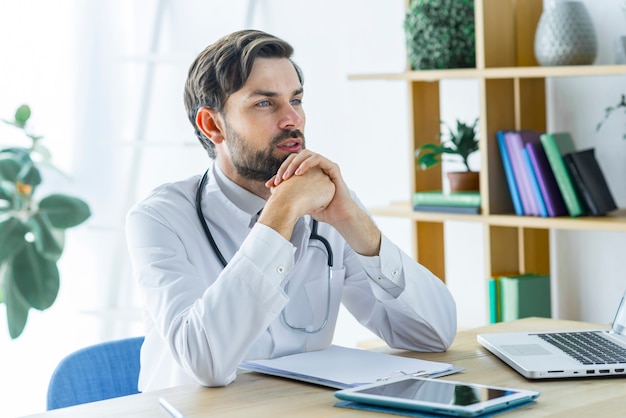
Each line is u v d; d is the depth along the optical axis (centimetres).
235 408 147
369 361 175
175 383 187
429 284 193
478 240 331
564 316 309
